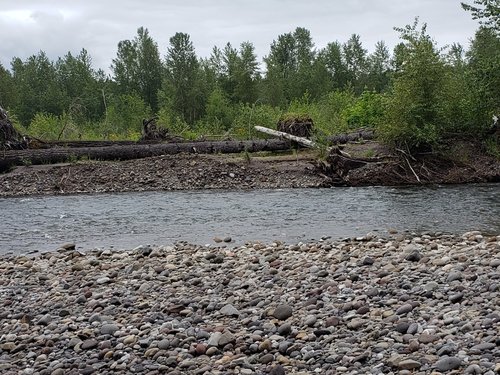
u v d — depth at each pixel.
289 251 12.48
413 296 8.09
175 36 69.81
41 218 18.91
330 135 30.17
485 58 27.64
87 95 82.31
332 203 20.14
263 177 25.78
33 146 29.27
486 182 24.81
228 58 76.31
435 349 6.17
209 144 29.38
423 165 25.75
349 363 6.14
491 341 6.11
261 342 7.00
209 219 17.92
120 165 27.02
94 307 9.02
